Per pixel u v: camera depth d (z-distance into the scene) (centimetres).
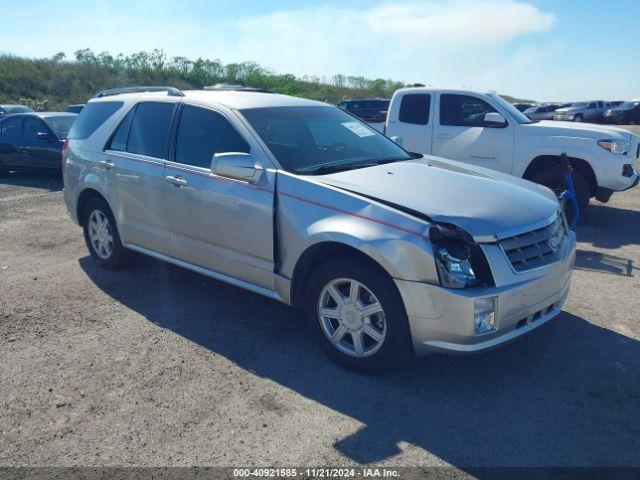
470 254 348
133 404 355
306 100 540
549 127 816
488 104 859
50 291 543
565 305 509
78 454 309
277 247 420
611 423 335
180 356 416
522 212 382
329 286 390
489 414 344
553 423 335
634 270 606
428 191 391
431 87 916
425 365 402
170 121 509
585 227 802
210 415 343
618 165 774
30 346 432
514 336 361
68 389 372
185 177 475
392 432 327
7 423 336
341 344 397
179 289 547
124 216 545
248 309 501
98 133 582
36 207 939
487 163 854
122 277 580
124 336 448
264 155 434
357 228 367
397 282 350
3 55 4453
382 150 512
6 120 1270
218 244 461
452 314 340
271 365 403
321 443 317
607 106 3919
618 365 402
